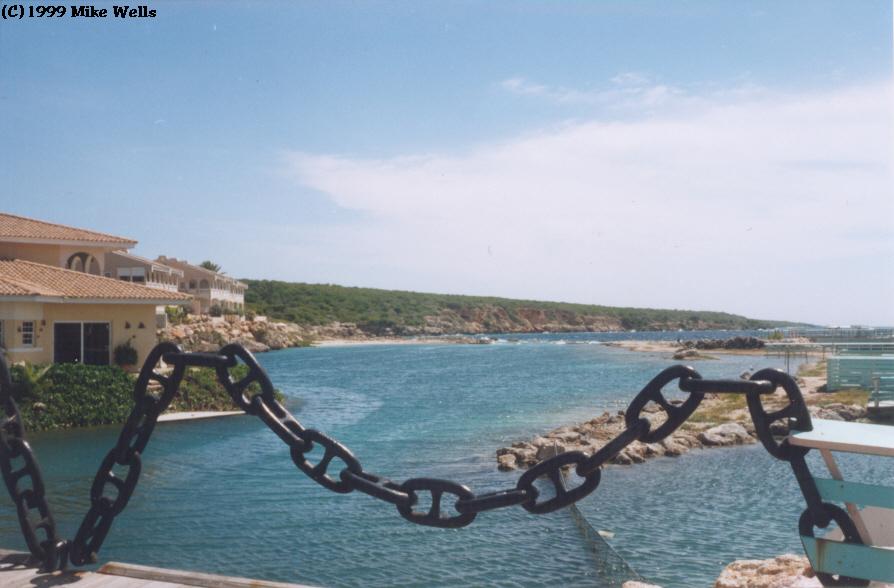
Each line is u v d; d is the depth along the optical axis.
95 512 3.99
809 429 3.01
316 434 3.48
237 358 3.68
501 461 17.12
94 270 45.25
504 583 8.77
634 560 9.45
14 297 27.03
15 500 3.95
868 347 41.59
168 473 16.11
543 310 196.62
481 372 54.31
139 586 3.66
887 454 2.74
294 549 10.31
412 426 25.11
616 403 31.94
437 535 10.97
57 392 23.88
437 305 175.12
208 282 84.56
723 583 5.88
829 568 3.01
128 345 31.19
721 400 26.47
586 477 3.17
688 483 14.30
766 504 12.41
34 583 3.70
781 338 80.12
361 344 117.00
